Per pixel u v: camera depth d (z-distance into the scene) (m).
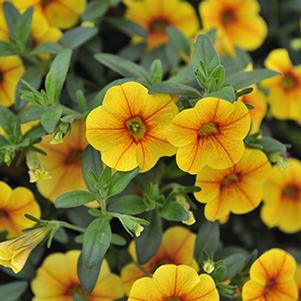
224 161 0.35
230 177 0.38
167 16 0.45
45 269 0.39
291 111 0.45
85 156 0.37
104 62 0.38
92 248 0.36
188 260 0.39
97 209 0.37
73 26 0.43
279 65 0.44
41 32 0.41
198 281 0.35
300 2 0.48
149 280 0.35
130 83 0.34
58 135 0.36
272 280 0.38
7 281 0.41
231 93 0.35
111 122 0.35
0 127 0.39
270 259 0.37
